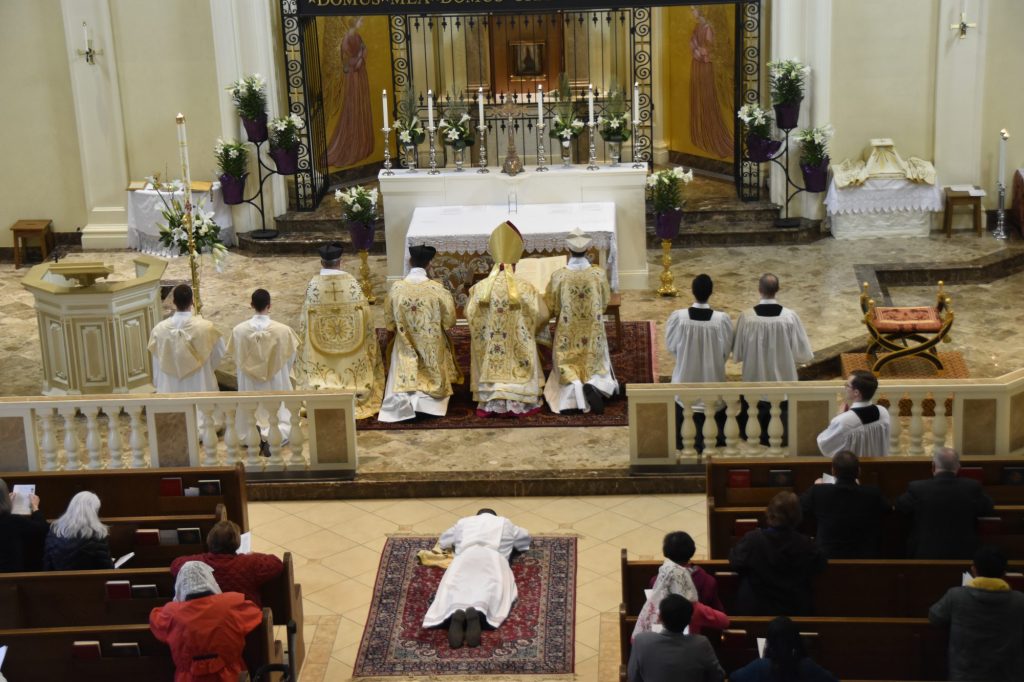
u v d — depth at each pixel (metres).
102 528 8.75
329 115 19.30
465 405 12.74
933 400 12.55
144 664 7.88
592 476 11.27
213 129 17.64
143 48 17.33
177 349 11.69
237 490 9.77
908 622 7.50
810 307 14.81
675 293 15.43
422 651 9.14
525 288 12.41
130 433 11.98
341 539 10.73
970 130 16.98
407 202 15.44
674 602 6.88
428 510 11.14
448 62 18.98
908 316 12.84
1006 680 7.24
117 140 17.56
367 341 12.60
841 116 17.11
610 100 15.78
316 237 17.53
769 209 17.53
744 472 9.49
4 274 17.34
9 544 8.73
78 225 18.14
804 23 16.81
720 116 19.09
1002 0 16.59
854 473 8.47
